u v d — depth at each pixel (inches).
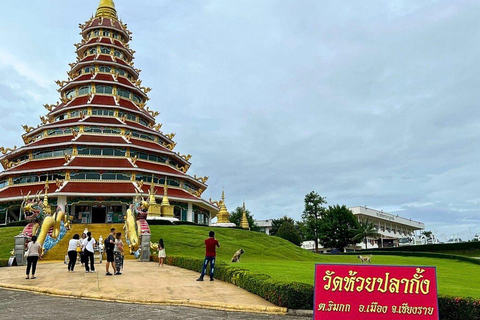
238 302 658.2
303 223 4301.2
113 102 2829.7
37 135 2792.8
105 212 2508.6
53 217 1642.5
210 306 644.7
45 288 783.1
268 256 1835.6
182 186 2753.4
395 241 5472.4
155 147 2753.4
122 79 3046.3
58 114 2849.4
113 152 2566.4
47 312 594.6
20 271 1085.8
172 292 751.1
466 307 546.9
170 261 1294.3
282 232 4256.9
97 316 568.1
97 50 3134.8
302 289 617.9
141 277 959.6
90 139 2556.6
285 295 619.2
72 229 1863.9
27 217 1515.7
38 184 2452.0
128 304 666.8
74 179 2418.8
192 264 1114.1
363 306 490.3
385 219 5241.1
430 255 2593.5
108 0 3430.1
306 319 568.7
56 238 1646.2
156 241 1774.1
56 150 2576.3
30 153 2618.1
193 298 693.9
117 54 3206.2
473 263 2108.8
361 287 496.1
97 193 2324.1
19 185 2481.5
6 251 1646.2
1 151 2753.4
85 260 1047.6
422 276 486.0
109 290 768.9
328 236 3710.6
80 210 2484.0
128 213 1683.1
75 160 2465.6
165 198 2372.0
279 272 930.7
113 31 3287.4
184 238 1846.7
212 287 810.2
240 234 2159.2
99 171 2456.9
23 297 728.3
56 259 1512.1
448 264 2055.9
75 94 2962.6
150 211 2242.9
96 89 2896.2
